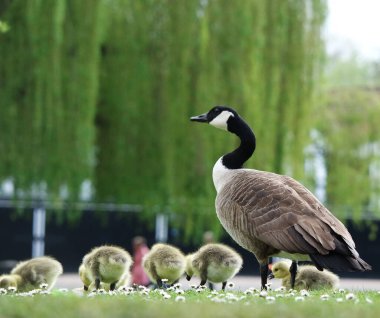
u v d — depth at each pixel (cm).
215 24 2678
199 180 2661
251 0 2708
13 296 940
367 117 3409
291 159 2839
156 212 2772
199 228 2761
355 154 3384
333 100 3466
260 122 2700
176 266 1231
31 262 1286
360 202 3338
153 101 2728
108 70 2762
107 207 3259
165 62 2694
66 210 3017
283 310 766
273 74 2769
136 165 2750
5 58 2566
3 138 2567
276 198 1025
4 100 2561
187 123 2666
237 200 1057
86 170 2583
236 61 2664
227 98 2658
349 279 3538
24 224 3491
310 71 2833
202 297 935
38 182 2592
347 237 974
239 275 3531
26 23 2553
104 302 806
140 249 2158
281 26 2791
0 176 2583
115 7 2780
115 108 2750
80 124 2566
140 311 748
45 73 2528
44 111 2548
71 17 2592
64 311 759
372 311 783
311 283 1223
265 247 1035
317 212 1009
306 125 2848
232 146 2680
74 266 3525
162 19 2716
